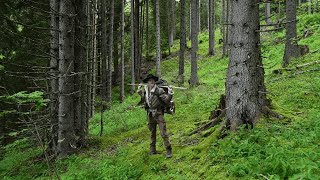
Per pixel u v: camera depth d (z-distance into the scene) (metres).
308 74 13.12
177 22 57.25
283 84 12.52
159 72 23.47
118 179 7.12
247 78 7.68
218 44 41.09
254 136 6.75
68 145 10.45
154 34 41.06
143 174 7.16
